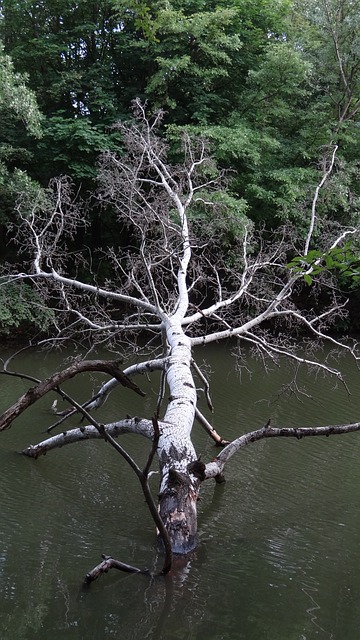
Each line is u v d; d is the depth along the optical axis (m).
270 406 11.11
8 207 16.30
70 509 6.73
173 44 18.52
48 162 18.73
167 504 5.94
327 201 15.36
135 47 20.14
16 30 20.42
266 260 10.91
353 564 5.68
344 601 5.04
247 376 13.79
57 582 5.20
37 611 4.75
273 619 4.73
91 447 8.83
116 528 6.30
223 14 17.80
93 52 21.38
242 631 4.57
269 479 7.80
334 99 21.28
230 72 20.20
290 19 22.14
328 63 21.17
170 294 10.07
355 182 18.94
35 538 6.02
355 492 7.41
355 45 20.19
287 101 20.88
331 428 6.79
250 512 6.82
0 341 17.69
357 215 16.94
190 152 11.09
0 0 19.89
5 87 15.28
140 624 4.62
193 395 7.05
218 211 13.08
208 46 18.09
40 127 16.98
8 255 18.89
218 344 18.22
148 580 5.28
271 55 18.53
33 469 7.91
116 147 16.97
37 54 19.28
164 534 5.12
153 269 10.10
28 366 14.37
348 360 16.28
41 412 10.46
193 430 9.72
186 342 7.86
